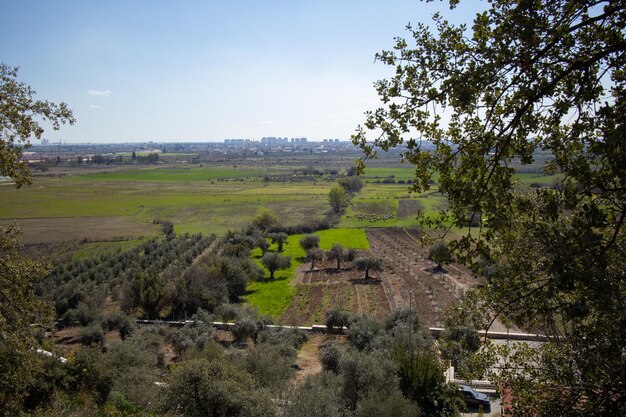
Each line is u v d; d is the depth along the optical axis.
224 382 17.31
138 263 61.12
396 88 6.59
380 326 35.88
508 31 5.73
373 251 72.44
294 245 80.81
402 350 25.80
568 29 5.42
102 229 88.44
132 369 23.77
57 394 18.31
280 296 52.12
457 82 5.85
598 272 5.29
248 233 85.12
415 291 50.97
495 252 7.56
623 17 5.36
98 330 36.50
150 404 20.44
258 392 18.11
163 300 46.38
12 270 13.60
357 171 6.99
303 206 112.44
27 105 12.74
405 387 22.81
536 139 6.63
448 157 6.98
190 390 17.12
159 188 148.12
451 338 29.16
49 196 127.56
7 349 13.20
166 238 80.38
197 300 46.22
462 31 6.34
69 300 47.31
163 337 38.62
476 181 6.75
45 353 22.69
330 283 56.81
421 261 65.69
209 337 35.22
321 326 40.47
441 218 7.14
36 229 86.81
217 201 120.56
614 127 5.25
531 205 6.43
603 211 5.43
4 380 13.47
